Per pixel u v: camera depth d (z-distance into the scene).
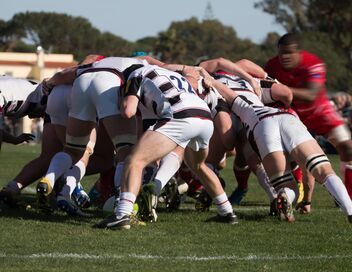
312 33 137.38
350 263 20.59
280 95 30.39
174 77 25.50
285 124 27.64
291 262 20.59
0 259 19.94
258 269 19.59
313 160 27.06
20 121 124.00
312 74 31.44
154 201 26.80
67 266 19.30
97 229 24.66
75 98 27.67
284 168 27.55
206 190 27.72
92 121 28.00
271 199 29.95
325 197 39.50
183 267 19.58
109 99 26.94
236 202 34.91
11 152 81.12
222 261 20.47
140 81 25.09
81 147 28.58
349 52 139.62
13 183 29.64
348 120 71.12
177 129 24.67
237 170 34.16
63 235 23.47
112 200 27.47
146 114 28.19
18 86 31.44
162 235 24.12
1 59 190.50
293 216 29.00
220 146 30.58
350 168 32.72
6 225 25.19
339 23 140.88
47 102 30.64
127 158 24.77
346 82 129.38
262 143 27.70
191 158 26.77
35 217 27.36
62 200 27.75
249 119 28.52
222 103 30.08
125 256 20.64
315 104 31.77
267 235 24.77
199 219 28.06
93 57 29.89
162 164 27.02
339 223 27.81
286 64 31.41
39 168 30.27
